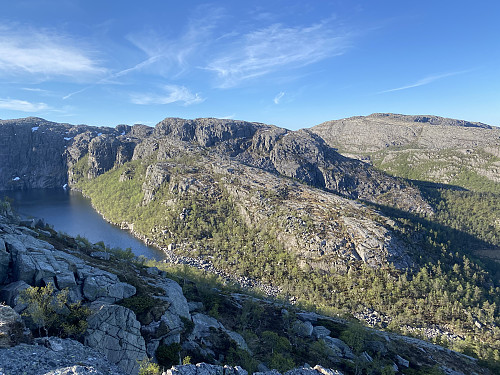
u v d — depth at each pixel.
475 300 190.50
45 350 46.88
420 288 198.00
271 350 86.00
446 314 178.12
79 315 58.75
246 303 114.69
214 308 100.56
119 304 70.44
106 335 58.38
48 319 53.38
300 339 98.44
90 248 115.94
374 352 103.38
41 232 106.06
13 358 41.09
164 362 61.81
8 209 106.50
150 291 81.38
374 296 191.88
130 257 134.00
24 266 67.12
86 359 49.03
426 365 105.50
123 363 56.59
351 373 85.69
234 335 85.31
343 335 107.94
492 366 114.06
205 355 70.12
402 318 170.38
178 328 70.25
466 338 152.62
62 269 73.19
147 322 68.00
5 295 60.69
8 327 46.19
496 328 161.75
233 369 41.56
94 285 71.44
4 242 74.44
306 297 194.88
